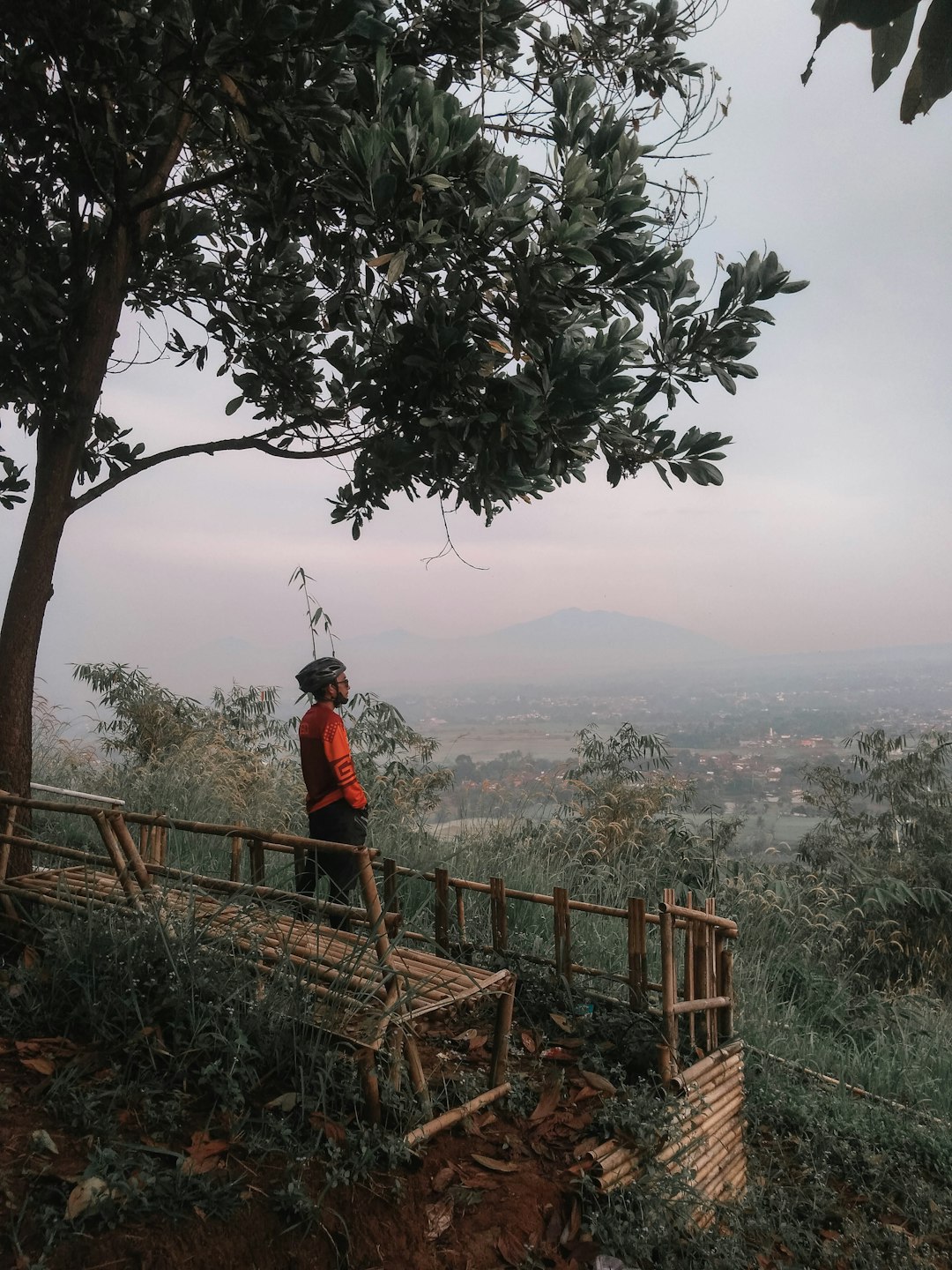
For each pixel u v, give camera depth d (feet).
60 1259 8.16
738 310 18.60
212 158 22.29
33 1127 9.65
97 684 32.63
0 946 13.60
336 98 15.66
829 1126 15.89
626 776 29.73
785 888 26.58
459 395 17.03
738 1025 18.81
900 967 26.61
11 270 17.08
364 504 22.34
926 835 29.71
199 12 14.48
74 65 16.52
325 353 19.72
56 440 17.98
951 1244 13.25
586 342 16.83
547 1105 12.01
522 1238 9.90
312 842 11.94
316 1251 9.03
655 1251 10.73
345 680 17.75
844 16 4.38
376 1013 10.52
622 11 22.25
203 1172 9.25
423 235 15.30
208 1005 10.82
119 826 13.06
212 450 20.44
